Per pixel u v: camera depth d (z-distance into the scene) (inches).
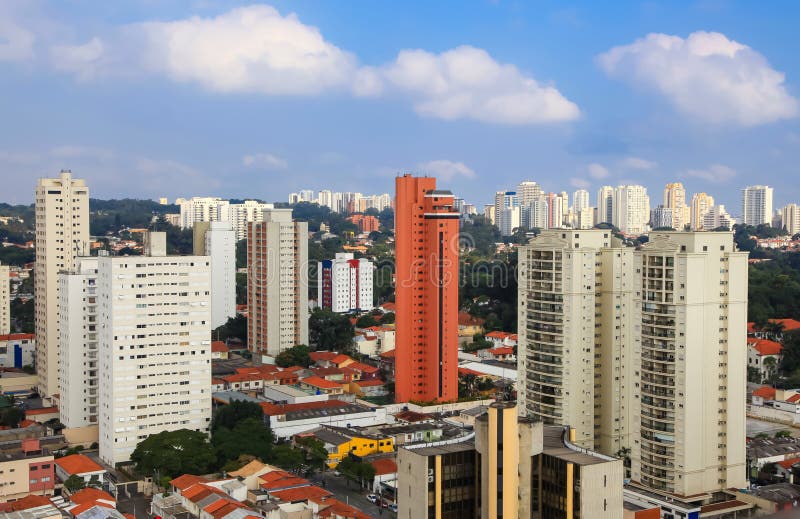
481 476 6028.5
